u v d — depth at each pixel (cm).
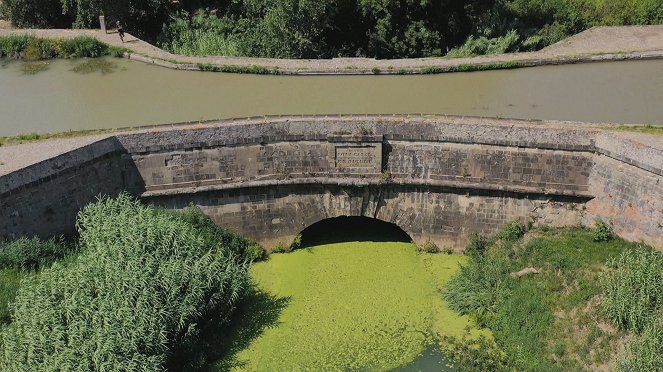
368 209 3659
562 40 4878
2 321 2920
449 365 2991
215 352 3058
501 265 3375
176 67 4512
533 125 3416
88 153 3406
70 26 5712
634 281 2906
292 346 3134
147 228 3081
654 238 3177
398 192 3600
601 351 2845
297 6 4991
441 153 3481
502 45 4962
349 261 3666
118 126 3731
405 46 5166
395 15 5141
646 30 4797
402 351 3086
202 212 3616
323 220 4009
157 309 2825
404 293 3428
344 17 5247
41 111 3997
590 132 3325
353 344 3138
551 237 3459
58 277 2895
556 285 3158
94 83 4356
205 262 3061
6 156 3381
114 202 3294
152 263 2947
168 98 4069
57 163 3316
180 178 3556
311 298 3416
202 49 5281
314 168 3578
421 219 3650
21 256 3191
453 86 4100
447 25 5291
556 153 3384
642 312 2788
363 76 4262
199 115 3812
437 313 3291
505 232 3544
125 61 4709
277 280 3547
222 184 3569
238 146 3519
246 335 3195
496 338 3080
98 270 2898
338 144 3509
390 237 3859
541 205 3497
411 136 3472
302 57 5141
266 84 4200
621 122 3594
